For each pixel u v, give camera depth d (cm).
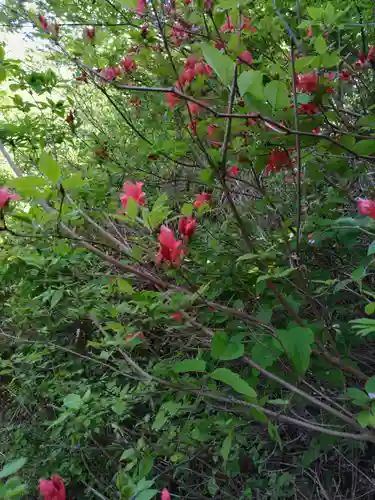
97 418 182
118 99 280
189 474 209
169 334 195
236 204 204
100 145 249
